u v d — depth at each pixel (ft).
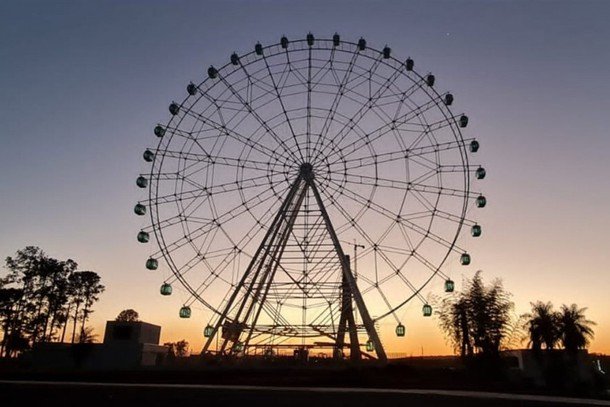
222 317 137.49
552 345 198.29
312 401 85.51
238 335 139.23
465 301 176.24
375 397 88.02
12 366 194.29
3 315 284.41
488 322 169.37
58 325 301.84
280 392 91.40
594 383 191.31
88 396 91.86
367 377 113.60
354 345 138.31
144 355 201.26
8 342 281.33
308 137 148.56
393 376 117.91
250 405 84.07
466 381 116.57
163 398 89.40
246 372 123.34
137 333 201.16
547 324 198.70
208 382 111.04
